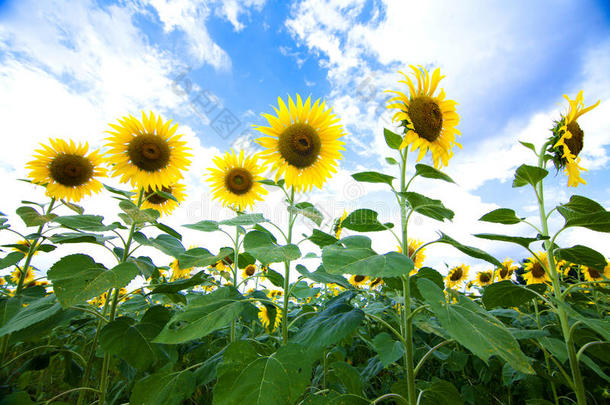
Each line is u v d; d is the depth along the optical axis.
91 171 3.63
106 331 1.99
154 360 1.97
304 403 1.67
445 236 1.77
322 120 2.94
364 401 1.65
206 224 2.58
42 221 2.66
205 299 2.09
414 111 2.32
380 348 2.20
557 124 2.56
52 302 2.15
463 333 1.24
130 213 2.29
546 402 2.26
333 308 2.05
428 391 1.78
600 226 1.91
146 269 2.32
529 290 2.17
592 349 2.29
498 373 3.02
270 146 2.89
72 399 2.94
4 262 2.62
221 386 1.45
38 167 3.41
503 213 2.16
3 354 2.33
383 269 1.39
